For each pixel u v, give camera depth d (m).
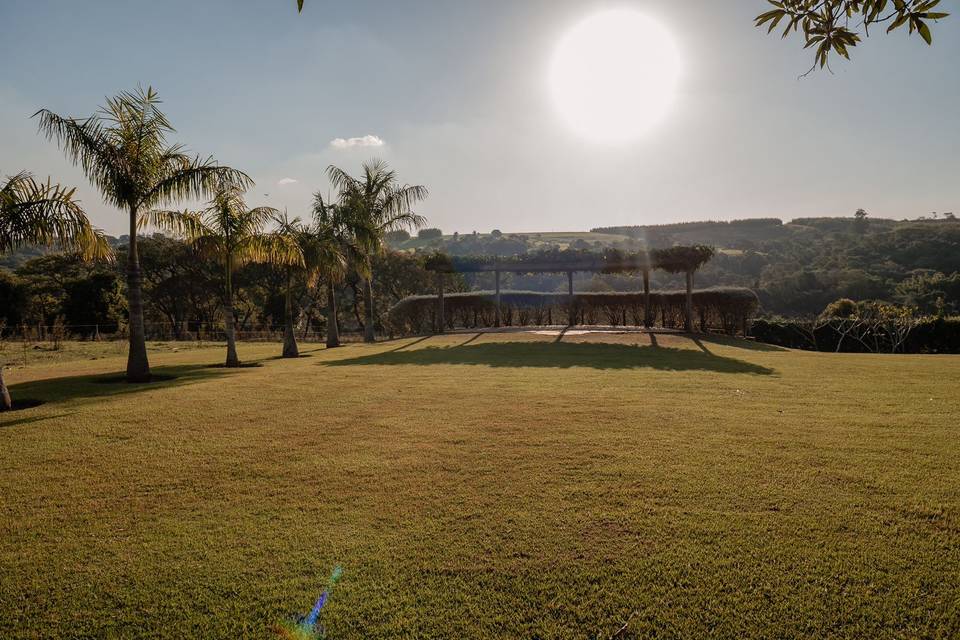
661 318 23.08
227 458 4.98
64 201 8.66
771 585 2.75
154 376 11.16
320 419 6.53
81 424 6.39
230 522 3.59
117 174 10.57
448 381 9.51
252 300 40.12
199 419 6.58
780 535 3.26
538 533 3.34
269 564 3.04
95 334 27.91
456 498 3.92
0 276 30.22
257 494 4.08
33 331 26.08
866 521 3.42
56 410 7.29
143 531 3.48
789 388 8.39
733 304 21.14
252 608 2.65
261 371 11.88
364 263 20.98
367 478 4.38
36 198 8.48
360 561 3.06
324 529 3.46
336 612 2.61
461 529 3.42
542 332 20.55
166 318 38.75
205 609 2.65
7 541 3.37
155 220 11.70
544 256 22.14
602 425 5.98
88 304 30.34
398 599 2.70
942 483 4.05
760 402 7.25
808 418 6.24
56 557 3.16
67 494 4.13
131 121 10.74
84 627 2.54
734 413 6.55
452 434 5.70
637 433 5.62
